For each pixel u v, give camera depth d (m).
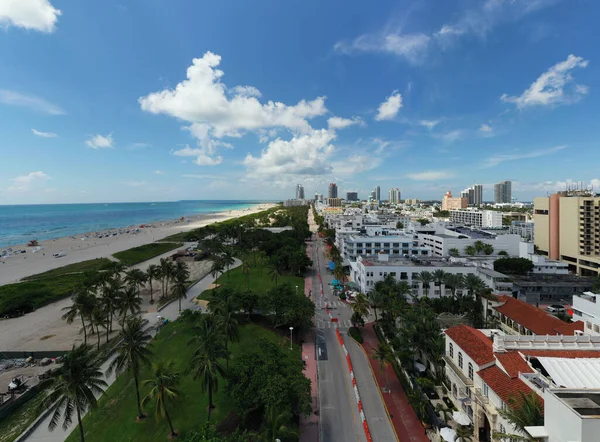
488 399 39.75
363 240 145.62
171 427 44.19
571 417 24.08
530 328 65.94
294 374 46.84
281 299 77.31
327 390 56.12
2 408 50.81
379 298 79.25
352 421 47.97
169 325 83.31
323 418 48.66
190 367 48.44
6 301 96.81
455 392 48.56
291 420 45.06
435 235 166.75
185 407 50.53
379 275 104.94
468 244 148.50
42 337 80.69
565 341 43.75
